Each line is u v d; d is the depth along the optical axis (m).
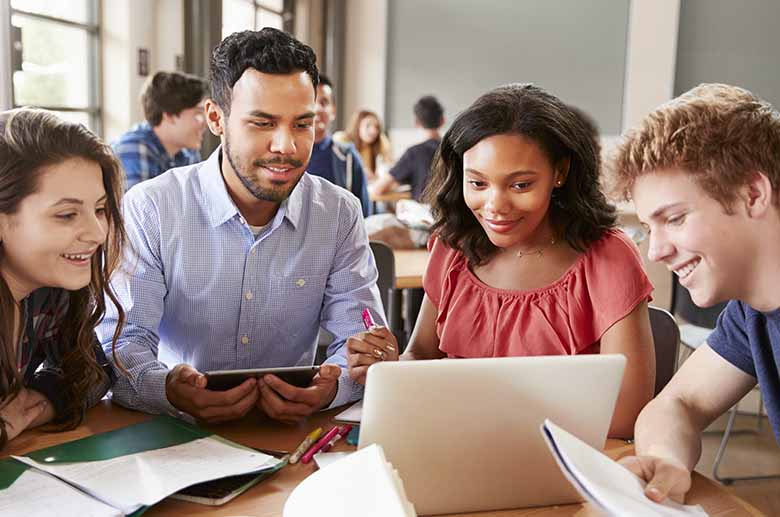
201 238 1.66
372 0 7.75
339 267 1.78
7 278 1.28
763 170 1.03
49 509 1.03
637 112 7.52
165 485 1.09
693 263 1.09
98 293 1.41
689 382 1.33
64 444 1.24
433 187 1.58
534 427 1.06
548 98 1.44
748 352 1.28
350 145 3.94
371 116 6.27
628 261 1.49
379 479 0.90
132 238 1.62
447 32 7.75
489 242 1.59
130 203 1.64
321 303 1.80
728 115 1.04
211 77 1.56
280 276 1.71
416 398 1.01
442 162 1.55
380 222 3.51
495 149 1.38
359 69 7.86
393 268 2.76
